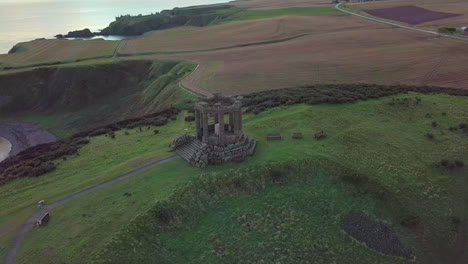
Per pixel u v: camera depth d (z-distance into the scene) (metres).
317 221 54.75
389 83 112.81
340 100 87.62
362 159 66.94
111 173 61.25
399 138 75.56
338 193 59.50
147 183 57.62
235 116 64.62
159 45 187.38
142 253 46.53
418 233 56.84
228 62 146.38
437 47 147.62
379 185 61.56
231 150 62.78
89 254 44.94
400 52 144.50
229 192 57.09
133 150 71.31
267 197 57.00
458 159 71.19
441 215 60.19
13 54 185.62
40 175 65.69
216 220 53.06
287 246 50.41
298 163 62.00
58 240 47.56
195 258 47.62
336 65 133.38
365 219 56.53
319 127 75.88
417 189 63.09
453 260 55.31
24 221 51.53
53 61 164.88
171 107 100.38
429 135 76.81
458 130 80.25
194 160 61.88
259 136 71.94
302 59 143.62
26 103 142.00
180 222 51.75
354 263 50.66
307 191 58.81
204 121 63.38
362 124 78.81
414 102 89.69
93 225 49.50
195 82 122.12
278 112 83.94
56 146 80.06
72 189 58.09
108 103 139.75
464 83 110.12
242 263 47.72
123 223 49.44
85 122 128.38
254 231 51.78
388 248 53.44
